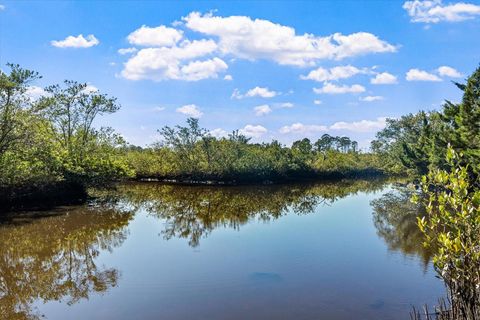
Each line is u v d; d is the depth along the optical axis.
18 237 18.98
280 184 53.81
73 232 20.16
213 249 16.72
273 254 15.77
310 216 25.61
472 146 21.41
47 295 11.67
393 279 12.51
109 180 34.22
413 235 19.05
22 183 25.89
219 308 10.35
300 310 10.16
